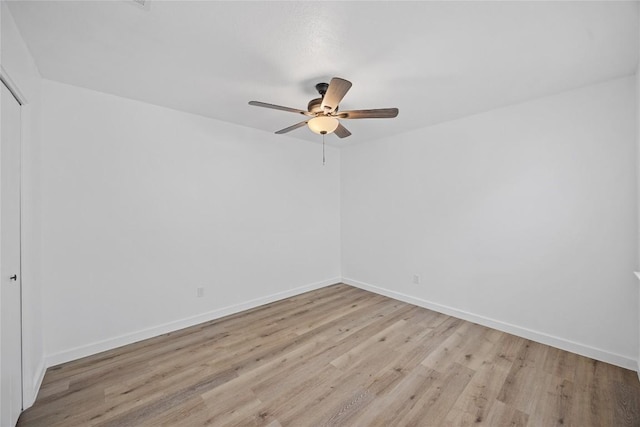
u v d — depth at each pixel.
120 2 1.34
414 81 2.19
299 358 2.28
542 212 2.51
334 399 1.80
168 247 2.78
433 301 3.36
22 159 1.73
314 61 1.89
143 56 1.84
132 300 2.57
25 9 1.38
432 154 3.32
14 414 1.56
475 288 2.98
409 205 3.59
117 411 1.69
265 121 3.19
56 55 1.82
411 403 1.76
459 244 3.10
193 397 1.82
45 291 2.15
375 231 4.02
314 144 4.14
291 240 3.87
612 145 2.17
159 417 1.64
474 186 2.96
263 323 2.98
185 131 2.88
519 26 1.53
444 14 1.43
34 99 1.90
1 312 1.41
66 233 2.24
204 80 2.17
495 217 2.81
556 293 2.45
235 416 1.65
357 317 3.14
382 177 3.90
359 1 1.34
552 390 1.88
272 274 3.66
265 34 1.60
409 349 2.43
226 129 3.20
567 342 2.38
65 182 2.24
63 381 1.98
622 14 1.43
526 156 2.60
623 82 2.12
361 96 2.47
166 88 2.32
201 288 3.01
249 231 3.42
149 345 2.51
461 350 2.40
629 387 1.89
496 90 2.35
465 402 1.77
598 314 2.25
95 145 2.37
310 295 3.93
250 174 3.42
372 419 1.63
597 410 1.69
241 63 1.92
